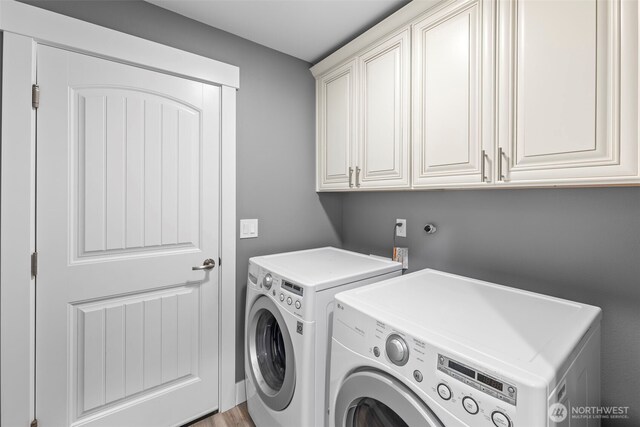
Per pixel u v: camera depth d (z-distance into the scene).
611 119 0.84
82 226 1.41
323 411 1.29
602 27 0.85
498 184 1.10
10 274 1.23
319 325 1.26
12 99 1.22
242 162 1.87
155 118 1.57
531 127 1.00
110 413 1.49
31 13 1.24
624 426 1.09
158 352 1.62
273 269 1.52
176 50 1.59
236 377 1.88
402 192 1.88
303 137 2.13
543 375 0.64
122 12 1.46
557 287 1.24
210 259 1.75
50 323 1.33
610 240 1.11
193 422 1.73
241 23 1.70
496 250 1.44
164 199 1.61
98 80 1.42
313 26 1.72
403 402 0.83
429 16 1.33
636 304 1.06
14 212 1.23
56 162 1.33
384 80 1.56
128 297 1.54
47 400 1.33
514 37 1.05
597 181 0.87
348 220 2.29
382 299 1.11
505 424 0.64
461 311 1.00
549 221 1.26
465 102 1.20
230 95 1.79
